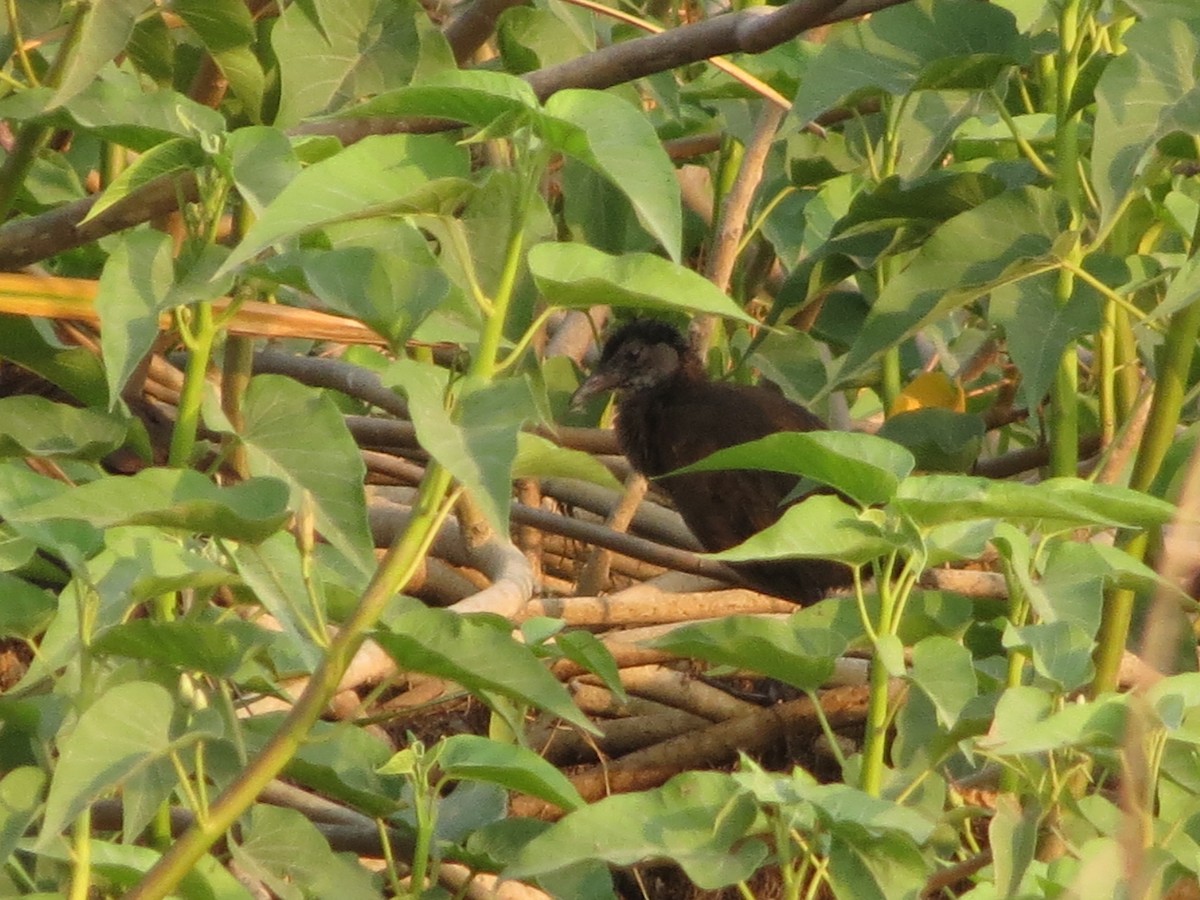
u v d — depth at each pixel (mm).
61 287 8648
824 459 6934
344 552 6789
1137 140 8125
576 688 11773
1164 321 9570
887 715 7906
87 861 6512
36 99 8234
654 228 6020
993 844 7164
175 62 11227
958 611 7938
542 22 11391
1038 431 11945
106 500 6219
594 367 13984
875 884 6613
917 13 9758
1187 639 8648
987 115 12141
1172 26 8242
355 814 9312
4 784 6699
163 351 11125
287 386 7090
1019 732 6828
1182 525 5879
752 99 12547
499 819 8094
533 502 12820
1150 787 6664
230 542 7270
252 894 7637
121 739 6266
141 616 8242
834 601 7902
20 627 7125
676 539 13820
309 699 6375
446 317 8070
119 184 7152
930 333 13422
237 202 7703
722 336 15055
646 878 11250
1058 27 9945
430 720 11742
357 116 6473
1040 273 9414
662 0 14102
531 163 6270
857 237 11336
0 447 7832
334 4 9594
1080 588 7492
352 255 6699
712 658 7789
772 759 12164
